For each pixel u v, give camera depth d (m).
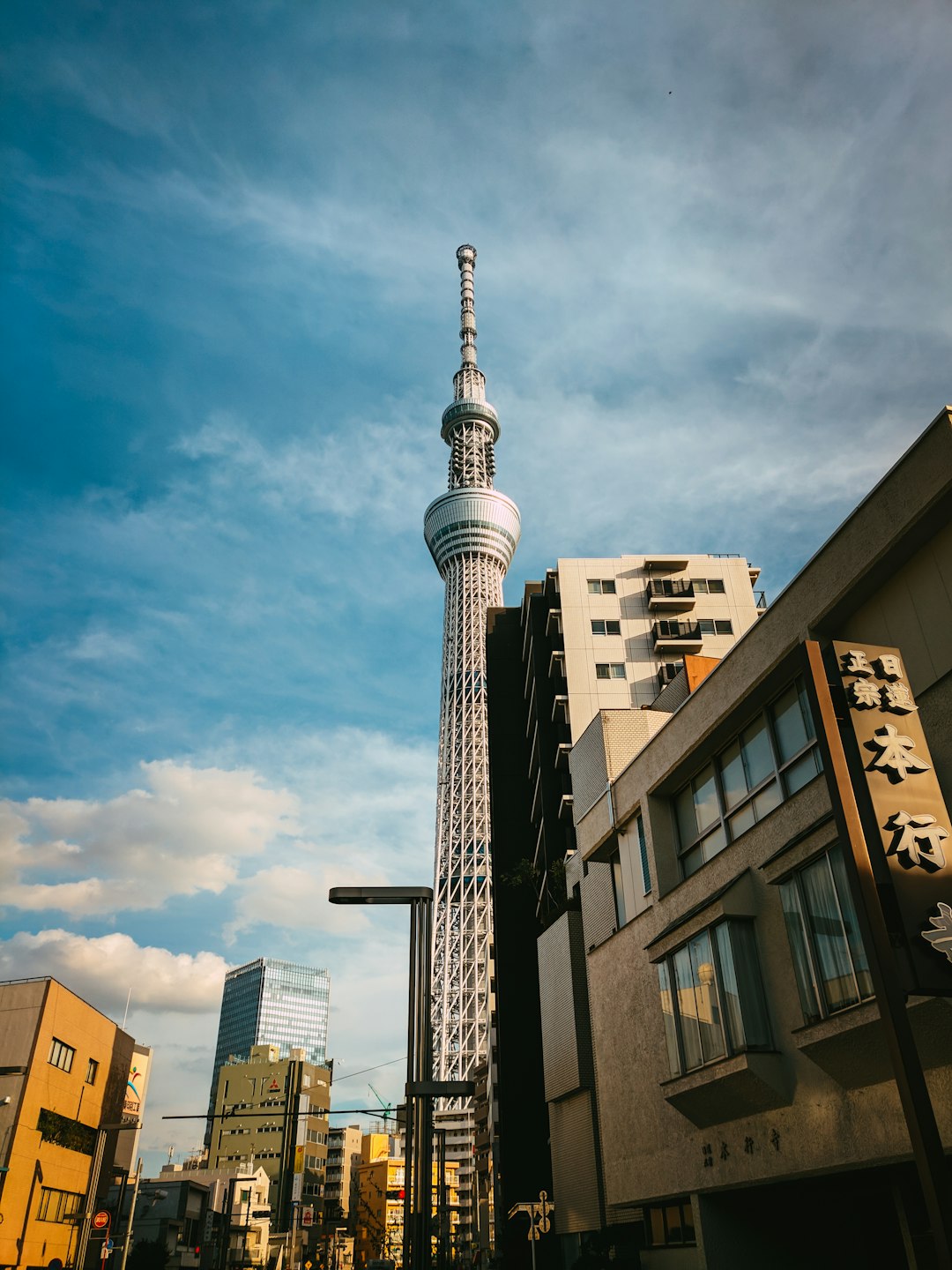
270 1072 124.62
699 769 23.17
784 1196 19.91
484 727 179.62
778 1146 17.42
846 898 15.58
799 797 17.98
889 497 16.08
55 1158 46.34
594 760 29.84
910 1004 13.55
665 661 66.88
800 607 18.31
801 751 18.66
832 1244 19.02
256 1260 88.00
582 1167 31.95
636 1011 24.25
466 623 196.50
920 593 15.73
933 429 15.14
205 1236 73.50
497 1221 67.00
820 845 16.30
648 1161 23.00
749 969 18.28
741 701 20.31
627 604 69.19
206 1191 74.81
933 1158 7.48
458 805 171.38
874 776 11.40
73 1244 48.00
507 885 65.12
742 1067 17.42
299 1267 98.31
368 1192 125.00
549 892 55.19
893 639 16.23
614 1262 25.19
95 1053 52.31
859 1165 15.25
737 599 69.81
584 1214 31.42
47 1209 45.72
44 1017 45.31
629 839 26.31
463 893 161.25
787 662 18.75
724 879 20.30
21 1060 43.91
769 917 18.31
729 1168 19.06
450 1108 140.88
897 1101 14.45
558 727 66.69
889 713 11.88
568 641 67.12
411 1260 24.28
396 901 28.17
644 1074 23.50
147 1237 64.38
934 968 9.93
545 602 74.44
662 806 24.48
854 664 12.08
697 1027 19.62
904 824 10.81
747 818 20.67
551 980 36.12
